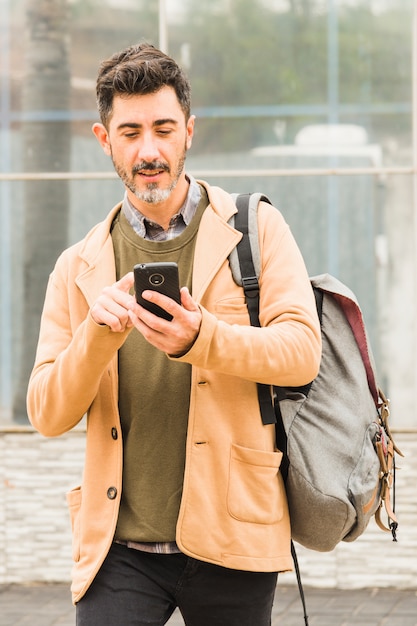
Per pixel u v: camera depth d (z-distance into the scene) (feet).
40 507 25.54
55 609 23.29
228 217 10.86
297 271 10.70
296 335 10.16
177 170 10.40
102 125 10.94
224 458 10.36
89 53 25.17
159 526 10.40
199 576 10.46
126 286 9.66
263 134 24.85
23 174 25.27
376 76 24.63
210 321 9.43
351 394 11.12
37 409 10.73
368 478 10.95
